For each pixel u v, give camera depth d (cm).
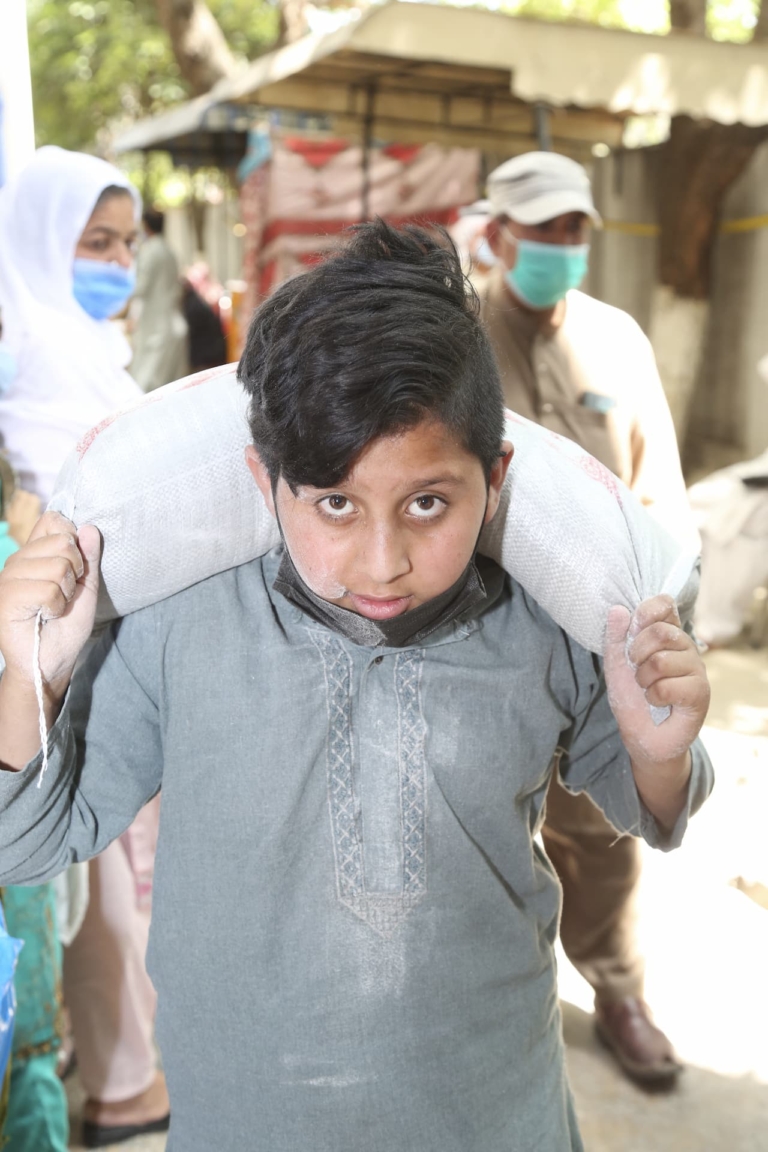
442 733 107
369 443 86
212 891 107
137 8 1263
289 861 106
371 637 101
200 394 112
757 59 487
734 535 518
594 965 247
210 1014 108
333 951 106
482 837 111
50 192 236
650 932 301
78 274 243
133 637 112
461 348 89
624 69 471
